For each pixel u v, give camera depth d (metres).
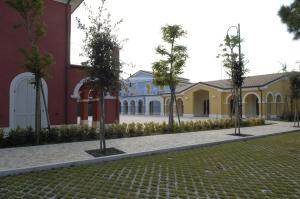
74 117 14.85
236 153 9.59
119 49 9.89
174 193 5.37
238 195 5.26
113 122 16.19
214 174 6.78
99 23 9.35
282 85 31.58
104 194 5.31
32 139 11.20
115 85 9.59
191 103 36.03
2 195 5.25
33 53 10.89
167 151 9.91
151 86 45.34
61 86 14.54
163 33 16.94
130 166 7.63
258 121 21.92
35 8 11.34
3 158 8.28
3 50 12.87
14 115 12.96
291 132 16.89
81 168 7.39
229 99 31.56
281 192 5.43
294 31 10.36
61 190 5.54
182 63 17.08
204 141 11.93
